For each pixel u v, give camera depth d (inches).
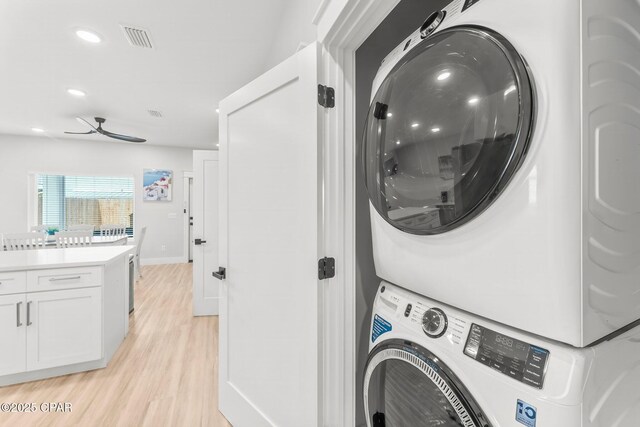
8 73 118.1
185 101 149.1
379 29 55.4
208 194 136.5
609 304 20.8
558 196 19.2
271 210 54.2
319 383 45.3
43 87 131.9
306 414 46.9
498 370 22.7
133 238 257.1
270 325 54.6
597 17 19.6
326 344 45.8
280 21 85.5
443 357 26.9
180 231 270.8
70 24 86.3
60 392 78.7
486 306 24.3
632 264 22.3
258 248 57.4
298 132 48.1
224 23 86.2
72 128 200.2
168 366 92.2
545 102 19.8
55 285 85.1
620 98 21.0
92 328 89.3
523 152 20.8
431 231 28.3
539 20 20.2
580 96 18.8
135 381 84.0
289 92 50.1
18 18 83.5
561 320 19.5
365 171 37.1
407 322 31.9
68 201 242.7
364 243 53.4
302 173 47.2
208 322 128.5
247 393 60.9
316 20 45.2
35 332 83.0
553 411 19.1
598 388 19.9
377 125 34.6
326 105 45.3
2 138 219.5
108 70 115.6
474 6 25.4
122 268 110.0
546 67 19.8
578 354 19.5
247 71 116.3
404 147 30.6
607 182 20.2
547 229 19.8
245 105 60.4
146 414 70.2
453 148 25.3
